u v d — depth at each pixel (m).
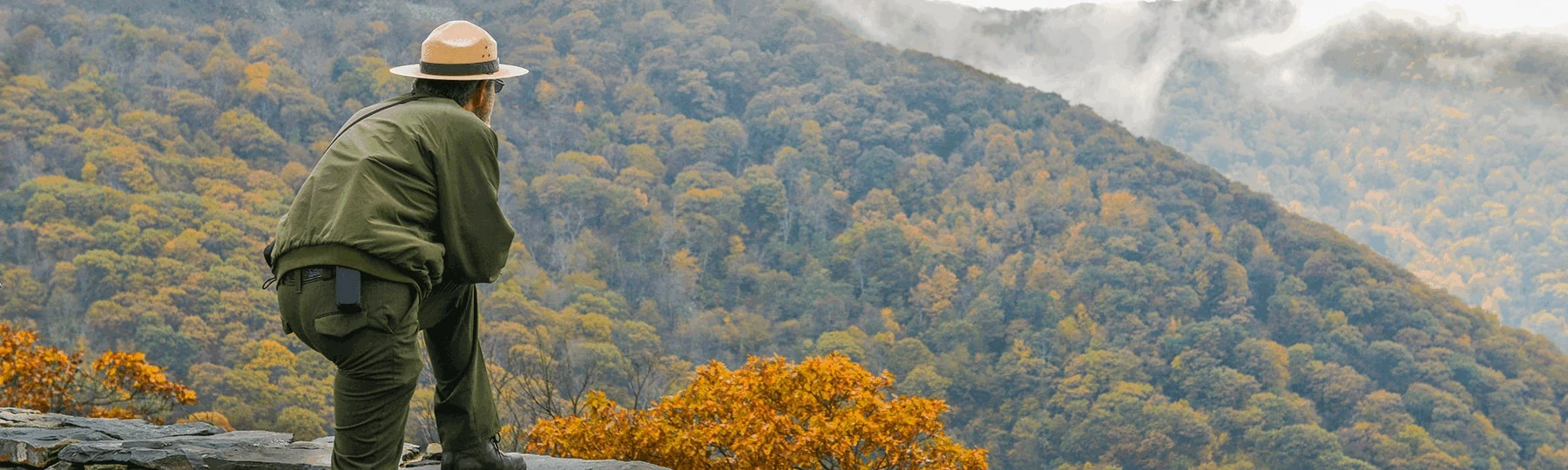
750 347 87.00
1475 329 97.12
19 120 89.38
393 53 121.31
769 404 7.14
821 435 6.59
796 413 7.05
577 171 104.12
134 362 8.30
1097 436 74.88
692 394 7.11
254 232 82.62
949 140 123.06
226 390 58.25
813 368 7.16
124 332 66.00
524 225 95.06
